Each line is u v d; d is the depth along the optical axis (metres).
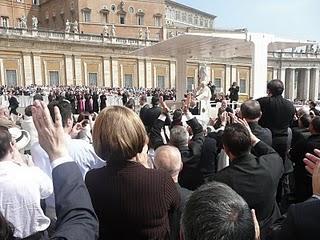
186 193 3.34
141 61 58.50
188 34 14.38
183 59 23.89
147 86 59.12
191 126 5.78
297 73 75.75
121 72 57.12
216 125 7.09
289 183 6.55
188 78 61.19
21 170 2.79
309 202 1.99
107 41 55.53
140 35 63.62
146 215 2.56
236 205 1.71
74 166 2.20
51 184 2.98
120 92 42.66
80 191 2.11
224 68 65.12
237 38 12.81
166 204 2.64
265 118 5.61
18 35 48.44
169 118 7.39
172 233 2.86
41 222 2.78
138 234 2.57
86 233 1.94
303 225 1.89
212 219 1.65
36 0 71.81
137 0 68.56
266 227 3.34
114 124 2.58
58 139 2.21
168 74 61.19
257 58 12.68
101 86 55.19
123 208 2.55
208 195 1.76
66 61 52.62
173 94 40.59
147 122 8.41
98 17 65.00
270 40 12.79
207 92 16.98
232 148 3.45
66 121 3.92
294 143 6.11
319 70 74.00
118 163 2.63
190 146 5.31
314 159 2.51
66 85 51.81
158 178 2.65
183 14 83.50
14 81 49.00
